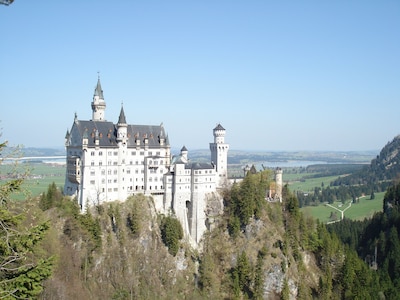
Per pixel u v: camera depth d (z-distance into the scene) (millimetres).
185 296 186875
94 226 179625
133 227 190875
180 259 197000
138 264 185625
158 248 195250
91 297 160375
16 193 48750
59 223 176000
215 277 197500
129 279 178000
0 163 48719
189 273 195875
